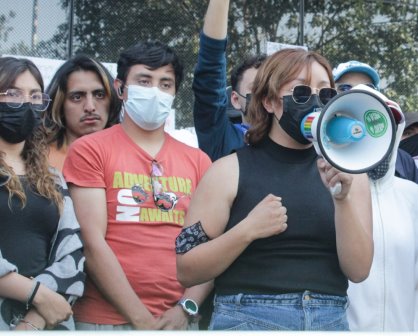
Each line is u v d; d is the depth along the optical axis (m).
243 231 2.71
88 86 4.08
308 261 2.77
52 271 3.21
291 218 2.77
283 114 2.82
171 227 3.53
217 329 2.79
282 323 2.71
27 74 3.40
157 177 3.58
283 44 7.12
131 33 7.12
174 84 3.81
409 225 3.68
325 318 2.74
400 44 7.95
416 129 5.73
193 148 3.78
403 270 3.62
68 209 3.35
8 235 3.17
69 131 4.12
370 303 3.56
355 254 2.74
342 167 2.49
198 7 7.32
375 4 7.89
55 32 6.87
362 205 2.91
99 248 3.38
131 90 3.67
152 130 3.68
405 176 4.50
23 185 3.26
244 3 7.44
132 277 3.41
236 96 4.65
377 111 2.55
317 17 7.70
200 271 2.77
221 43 3.83
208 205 2.84
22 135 3.35
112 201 3.50
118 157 3.57
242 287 2.79
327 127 2.55
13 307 3.13
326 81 2.89
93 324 3.39
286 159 2.88
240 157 2.90
